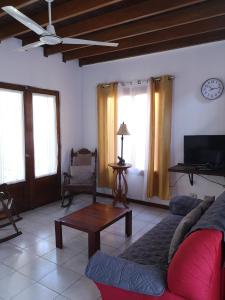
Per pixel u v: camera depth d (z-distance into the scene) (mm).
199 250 1357
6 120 3689
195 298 1351
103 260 1577
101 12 2955
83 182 4332
